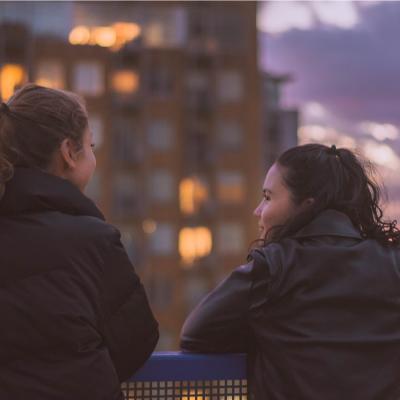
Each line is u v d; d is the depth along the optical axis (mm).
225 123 62750
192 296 61531
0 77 59250
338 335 2725
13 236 2557
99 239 2594
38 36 60469
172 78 61969
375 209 2992
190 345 2910
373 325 2754
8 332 2469
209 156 62188
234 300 2811
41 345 2467
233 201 62625
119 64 61188
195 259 61781
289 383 2707
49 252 2537
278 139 65000
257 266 2805
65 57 60719
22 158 2646
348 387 2666
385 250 2881
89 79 61188
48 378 2449
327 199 2918
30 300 2484
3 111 2656
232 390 2943
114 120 61125
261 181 63000
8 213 2596
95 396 2467
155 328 2703
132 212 61000
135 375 2896
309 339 2715
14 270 2521
